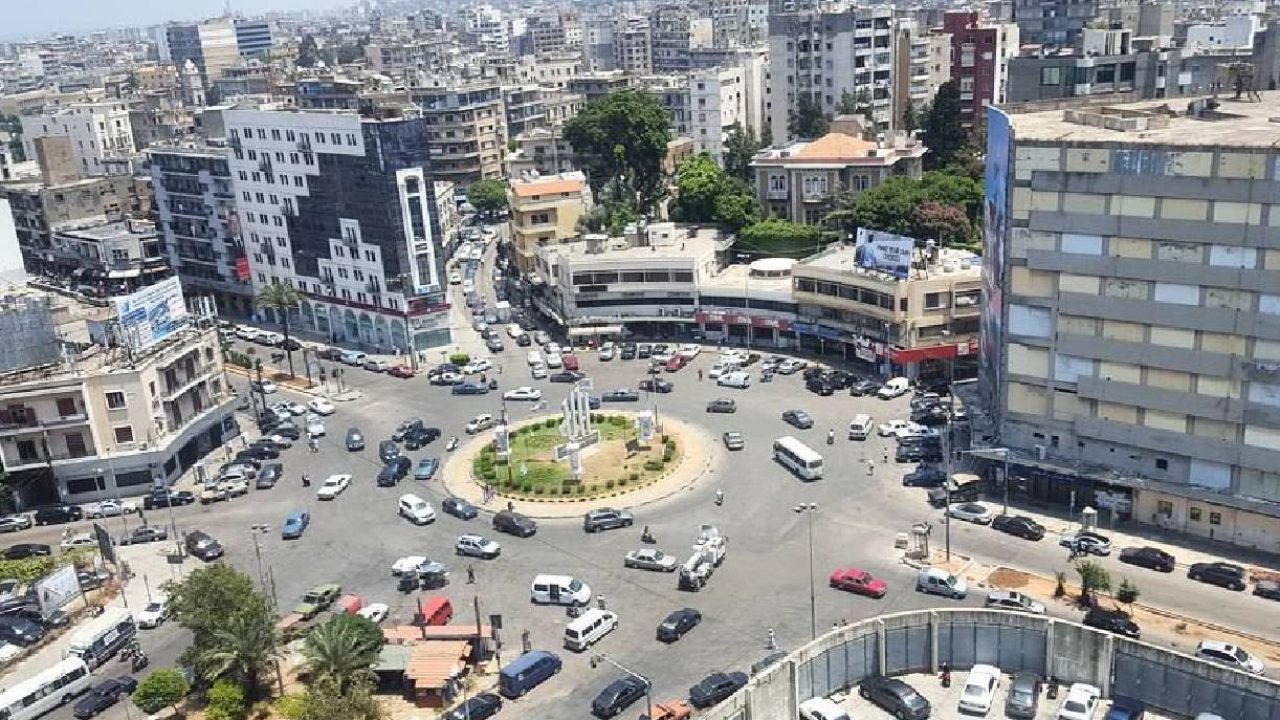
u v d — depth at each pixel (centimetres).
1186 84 16138
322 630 7712
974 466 10738
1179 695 5375
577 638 8200
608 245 16375
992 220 10588
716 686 7406
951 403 11819
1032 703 5509
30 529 11331
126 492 11856
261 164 17138
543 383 14525
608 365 15088
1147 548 8962
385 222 15588
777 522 10094
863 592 8688
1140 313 9119
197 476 12169
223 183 18100
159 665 8512
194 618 7700
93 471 11725
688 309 15450
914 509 10144
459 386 14488
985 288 11150
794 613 8500
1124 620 7906
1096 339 9412
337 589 9244
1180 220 8738
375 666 7844
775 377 14038
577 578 9331
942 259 13900
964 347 13062
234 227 18250
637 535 10038
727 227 17675
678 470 11381
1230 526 9062
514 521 10269
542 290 17462
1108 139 9025
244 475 11894
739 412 12925
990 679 5703
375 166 15338
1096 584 8131
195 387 12712
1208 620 8038
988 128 10888
